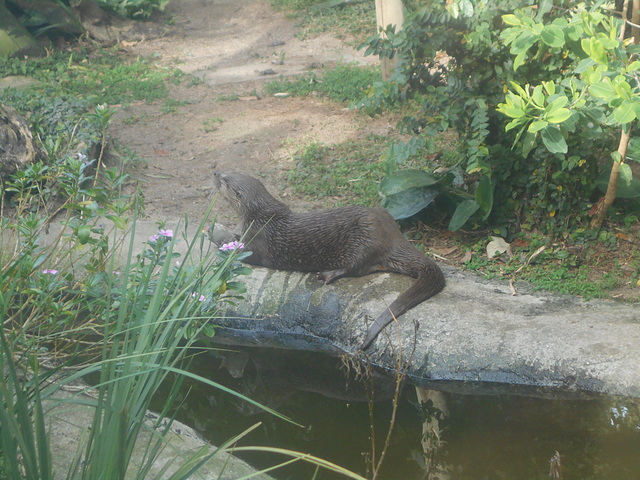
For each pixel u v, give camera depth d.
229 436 3.47
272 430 3.50
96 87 5.69
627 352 3.53
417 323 3.60
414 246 4.03
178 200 4.51
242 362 3.81
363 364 3.72
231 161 4.82
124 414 2.24
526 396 3.55
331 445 3.44
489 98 4.01
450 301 3.79
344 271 3.95
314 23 7.06
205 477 3.17
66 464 3.15
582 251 3.99
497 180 4.09
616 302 3.76
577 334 3.61
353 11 7.21
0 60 5.90
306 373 3.75
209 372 3.76
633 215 4.07
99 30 6.86
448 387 3.62
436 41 3.96
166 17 7.52
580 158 3.96
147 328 2.61
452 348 3.65
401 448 3.41
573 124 3.66
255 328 3.94
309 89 5.50
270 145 4.93
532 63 3.93
